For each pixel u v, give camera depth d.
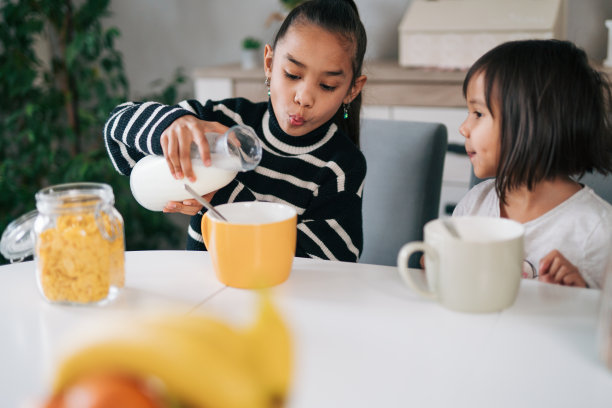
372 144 1.40
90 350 0.32
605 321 0.55
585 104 1.00
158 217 2.53
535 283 0.74
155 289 0.73
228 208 0.78
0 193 2.33
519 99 0.98
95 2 2.46
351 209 1.14
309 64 1.01
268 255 0.71
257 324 0.36
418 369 0.55
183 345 0.32
